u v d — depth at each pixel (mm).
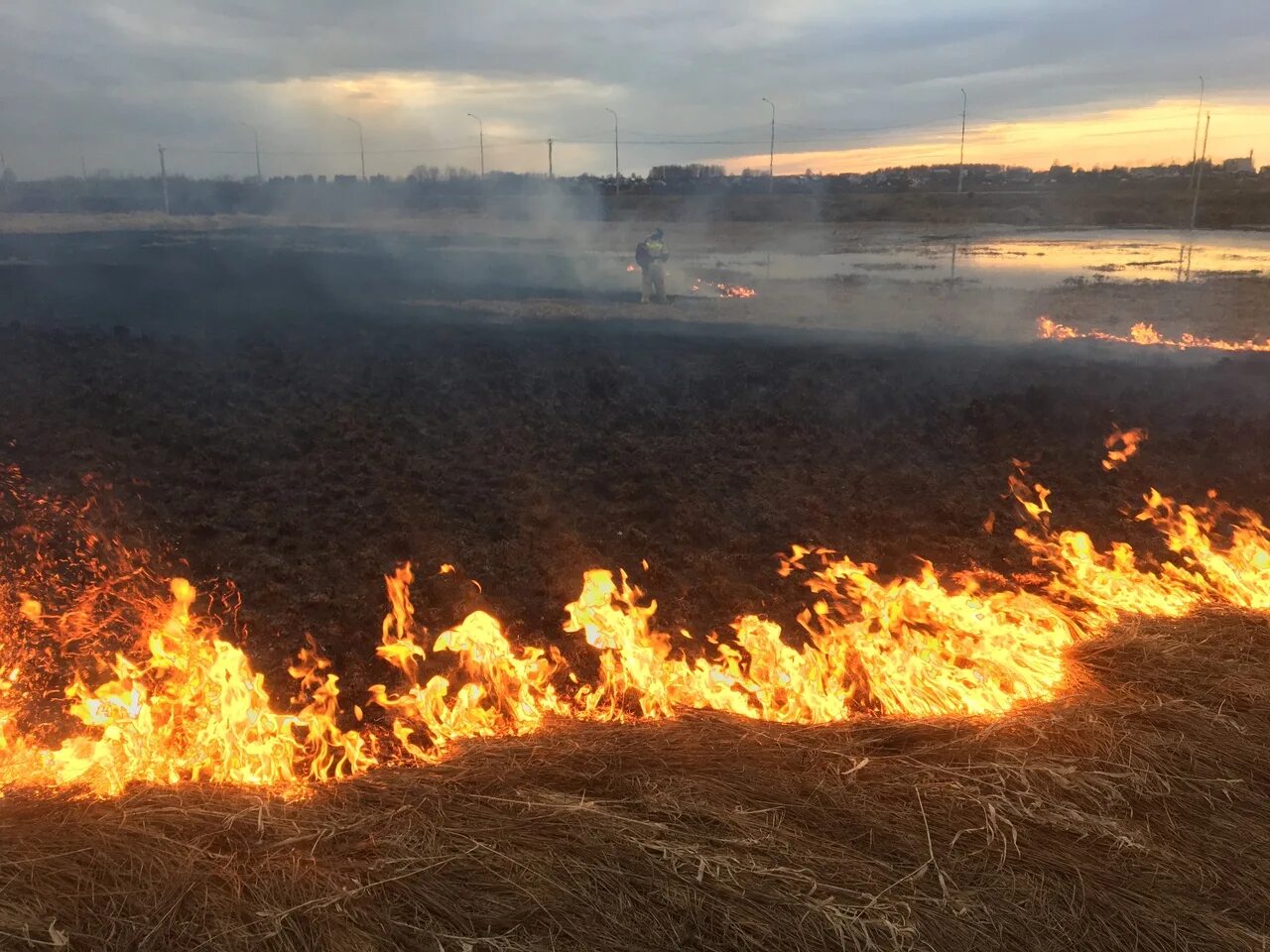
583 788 4148
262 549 7578
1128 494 9320
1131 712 4828
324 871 3574
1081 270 33219
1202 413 12031
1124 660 5422
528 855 3664
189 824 3852
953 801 4082
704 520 8414
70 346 15344
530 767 4289
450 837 3775
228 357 15156
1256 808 4148
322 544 7711
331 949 3234
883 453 10617
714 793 4086
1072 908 3527
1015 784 4215
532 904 3428
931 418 12016
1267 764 4426
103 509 8367
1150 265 34656
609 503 8961
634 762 4320
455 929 3338
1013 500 9094
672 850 3691
